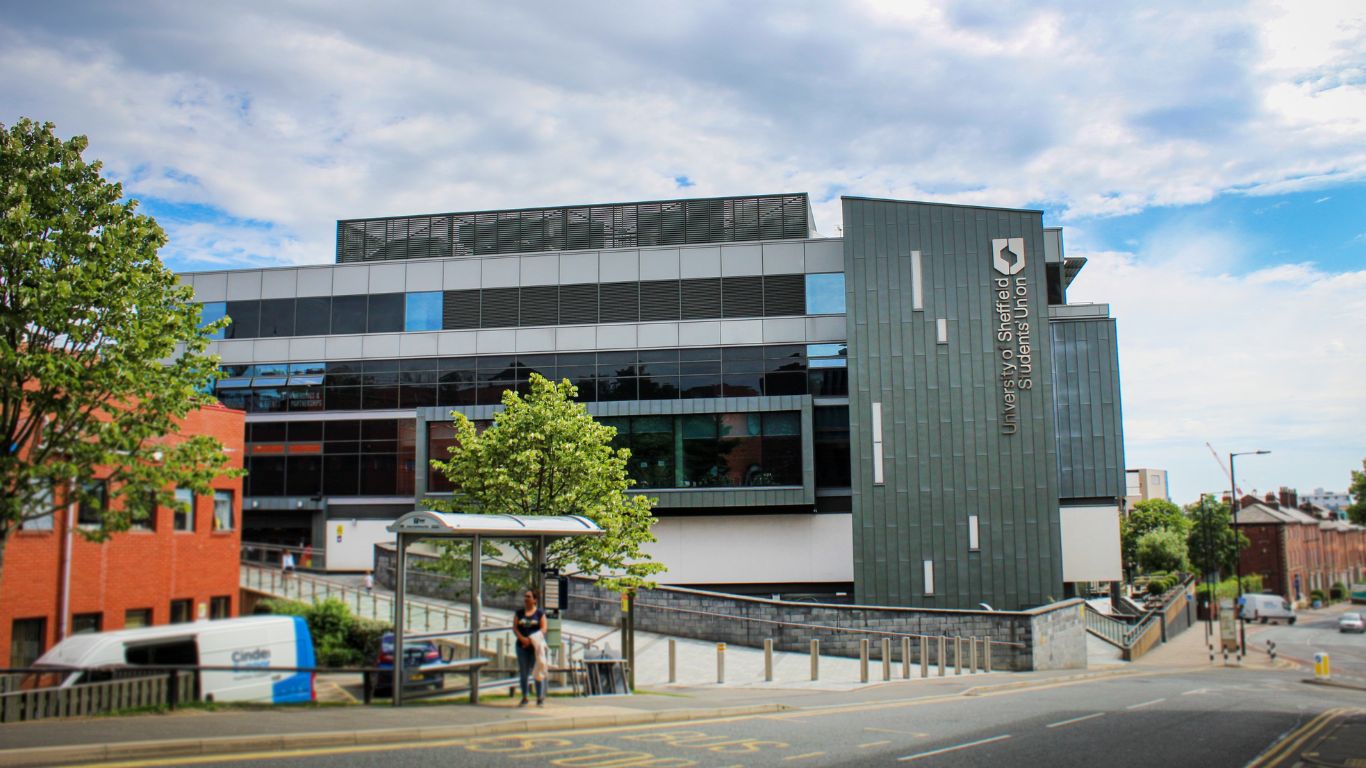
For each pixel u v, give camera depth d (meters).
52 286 16.69
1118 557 44.81
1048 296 47.72
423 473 45.28
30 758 9.95
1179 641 64.44
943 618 32.66
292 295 48.41
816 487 44.47
